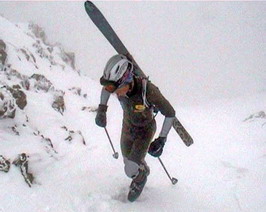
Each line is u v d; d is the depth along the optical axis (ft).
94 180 13.53
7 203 10.50
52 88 22.62
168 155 18.49
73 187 12.60
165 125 10.63
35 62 30.94
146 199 12.75
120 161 16.16
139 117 10.96
